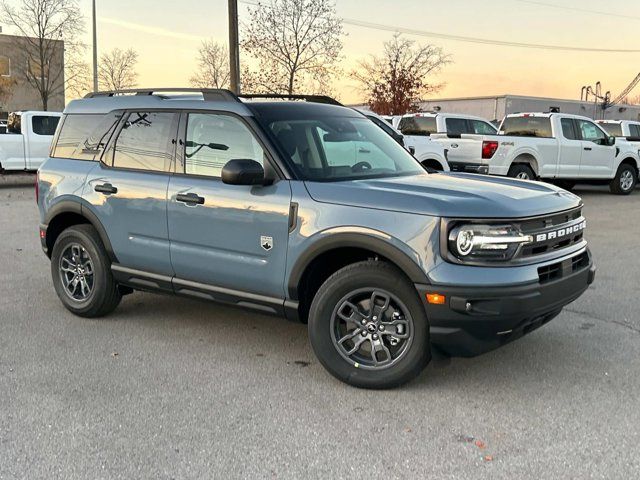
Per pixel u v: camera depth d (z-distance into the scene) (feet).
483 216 12.21
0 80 144.05
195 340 16.60
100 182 17.26
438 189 13.34
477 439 11.31
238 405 12.69
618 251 28.71
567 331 17.25
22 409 12.41
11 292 21.21
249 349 15.94
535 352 15.64
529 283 12.27
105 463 10.48
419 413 12.34
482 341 12.52
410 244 12.41
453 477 10.09
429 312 12.35
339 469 10.32
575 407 12.59
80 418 12.06
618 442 11.19
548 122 48.93
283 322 18.17
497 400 12.91
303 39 92.07
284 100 16.65
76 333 17.08
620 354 15.52
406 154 17.21
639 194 55.42
